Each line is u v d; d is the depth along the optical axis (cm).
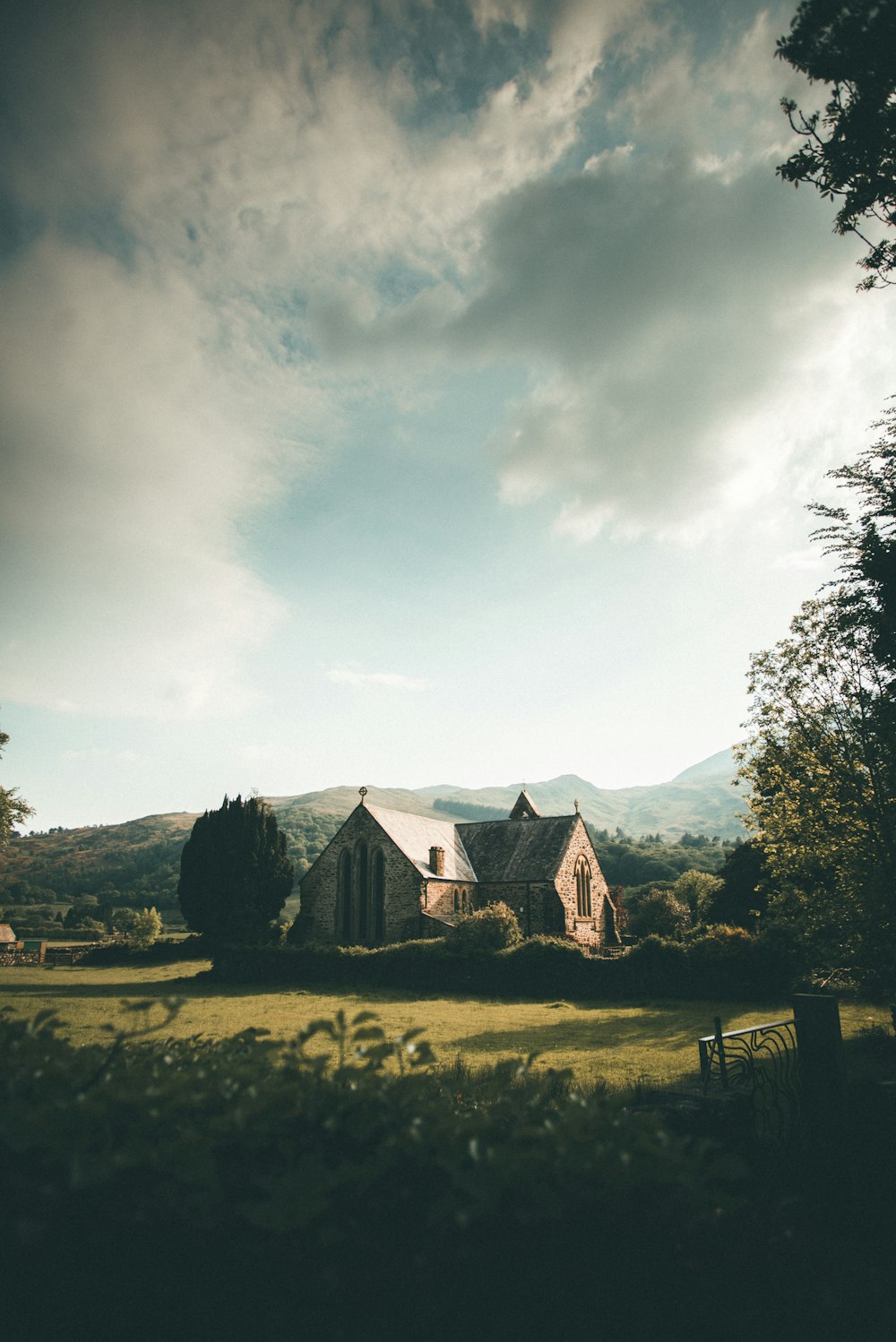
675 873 10938
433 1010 2555
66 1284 261
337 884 4716
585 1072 1359
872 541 1852
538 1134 311
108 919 10800
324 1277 269
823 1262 425
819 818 1908
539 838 5062
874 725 1752
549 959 3112
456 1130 321
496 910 3672
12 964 5225
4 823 4959
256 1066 381
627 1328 302
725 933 2930
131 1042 412
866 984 1809
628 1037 1878
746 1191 561
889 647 1806
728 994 2788
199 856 5034
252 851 5041
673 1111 691
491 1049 1695
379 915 4525
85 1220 270
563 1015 2398
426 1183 316
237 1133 308
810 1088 686
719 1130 688
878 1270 462
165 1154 276
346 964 3522
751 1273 354
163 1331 265
